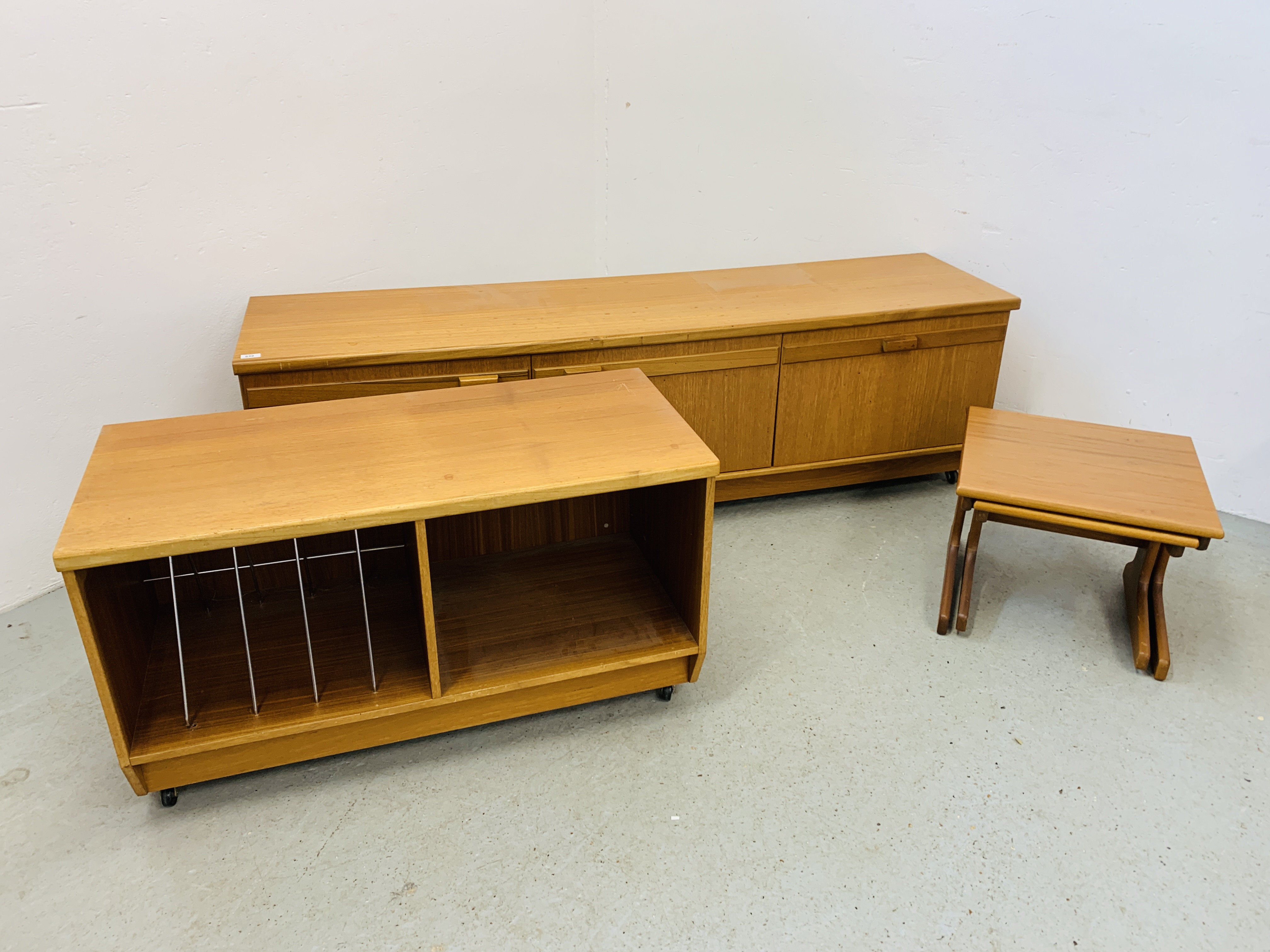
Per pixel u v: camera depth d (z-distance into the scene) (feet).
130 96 8.29
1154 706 7.57
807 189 11.56
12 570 8.73
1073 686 7.78
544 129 10.94
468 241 10.99
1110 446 8.45
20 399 8.38
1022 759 7.00
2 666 7.98
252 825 6.40
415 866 6.09
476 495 6.01
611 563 8.23
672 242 12.07
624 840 6.29
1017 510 7.65
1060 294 10.77
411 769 6.88
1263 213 9.34
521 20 10.29
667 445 6.70
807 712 7.45
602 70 11.02
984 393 10.30
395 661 6.93
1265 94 9.00
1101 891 5.98
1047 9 9.77
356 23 9.34
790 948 5.58
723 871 6.07
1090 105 9.90
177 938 5.62
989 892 5.96
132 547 5.41
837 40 10.71
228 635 7.20
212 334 9.52
